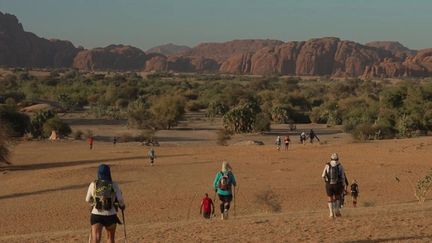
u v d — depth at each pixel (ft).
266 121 275.59
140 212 84.99
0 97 424.46
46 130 243.60
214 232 39.93
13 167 155.02
